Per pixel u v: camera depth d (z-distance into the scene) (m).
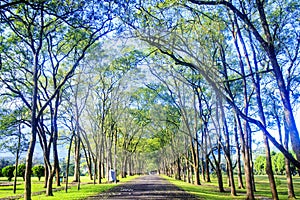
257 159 76.56
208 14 16.44
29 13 17.72
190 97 31.38
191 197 19.02
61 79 24.69
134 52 20.30
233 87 23.02
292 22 18.70
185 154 40.31
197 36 16.39
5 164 50.84
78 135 27.83
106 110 37.81
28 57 22.02
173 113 36.94
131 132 57.06
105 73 28.02
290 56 20.00
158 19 13.51
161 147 62.72
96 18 14.68
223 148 22.56
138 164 95.12
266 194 23.95
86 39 19.50
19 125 24.59
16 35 19.86
